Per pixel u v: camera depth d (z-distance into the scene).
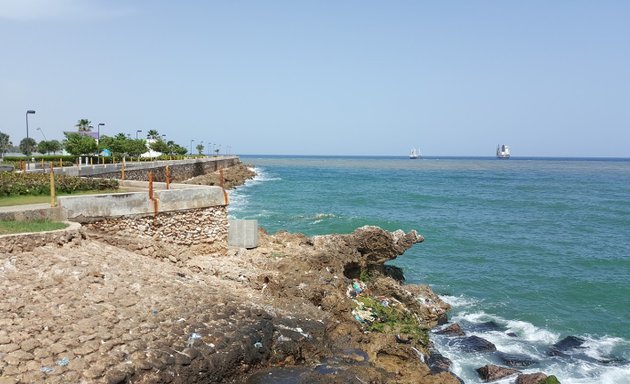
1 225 15.89
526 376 16.62
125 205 19.36
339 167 198.00
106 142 74.44
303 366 14.65
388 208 59.81
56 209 17.80
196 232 21.59
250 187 86.25
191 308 14.02
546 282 29.14
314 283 19.73
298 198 68.75
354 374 14.34
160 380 11.30
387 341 17.06
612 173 158.25
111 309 12.81
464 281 28.81
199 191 21.66
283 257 22.33
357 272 25.11
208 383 12.32
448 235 42.03
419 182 108.44
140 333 12.20
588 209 61.62
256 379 13.35
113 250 17.33
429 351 18.83
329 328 16.83
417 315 22.03
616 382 17.55
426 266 31.70
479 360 18.72
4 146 97.12
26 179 23.62
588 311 24.67
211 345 12.75
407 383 14.57
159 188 24.73
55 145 88.69
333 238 25.94
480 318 23.34
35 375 10.09
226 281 18.53
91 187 24.31
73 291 13.22
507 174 147.62
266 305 16.72
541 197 76.19
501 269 31.64
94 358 10.91
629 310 24.94
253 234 23.20
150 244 19.00
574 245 39.31
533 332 21.92
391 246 25.89
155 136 124.75
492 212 57.78
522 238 41.72
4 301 12.20
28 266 13.98
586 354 19.86
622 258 35.12
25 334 11.09
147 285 14.70
